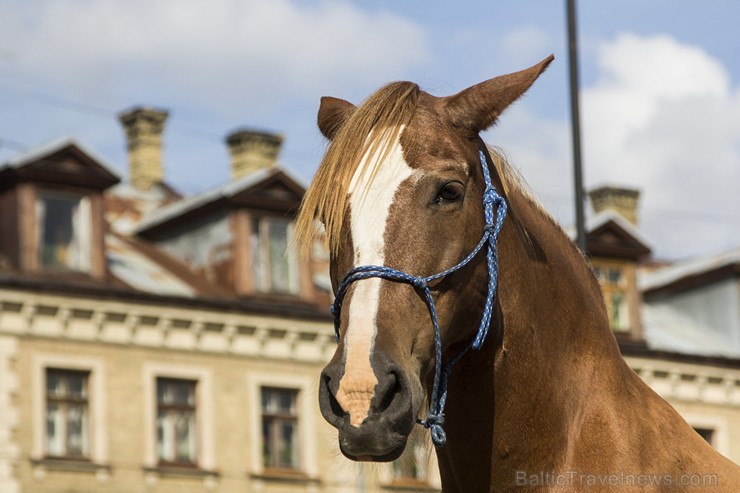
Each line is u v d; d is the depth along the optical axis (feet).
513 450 16.94
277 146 126.31
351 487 104.32
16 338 93.76
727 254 125.59
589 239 115.55
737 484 17.13
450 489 17.63
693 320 125.90
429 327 15.80
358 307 15.57
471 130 16.87
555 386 17.13
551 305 17.39
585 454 16.99
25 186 97.09
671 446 17.21
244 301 102.99
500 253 16.84
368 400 15.03
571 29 46.62
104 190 100.01
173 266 107.96
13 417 92.94
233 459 100.89
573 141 46.09
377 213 15.94
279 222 107.34
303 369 104.37
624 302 116.78
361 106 16.71
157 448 98.48
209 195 107.34
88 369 96.12
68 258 98.37
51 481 93.71
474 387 16.89
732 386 118.83
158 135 129.49
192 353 100.37
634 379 17.98
